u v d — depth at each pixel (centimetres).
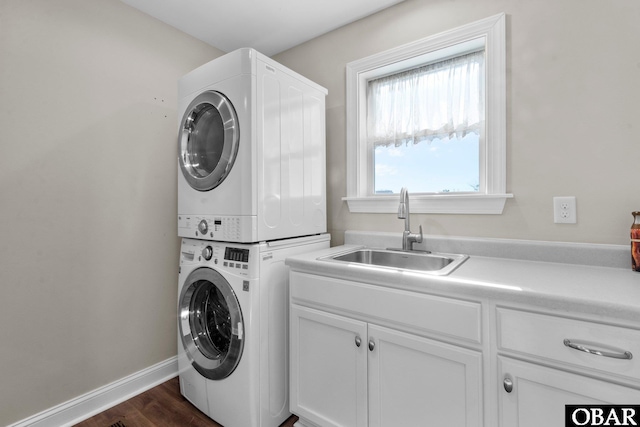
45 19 154
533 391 93
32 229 150
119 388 179
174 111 210
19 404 145
